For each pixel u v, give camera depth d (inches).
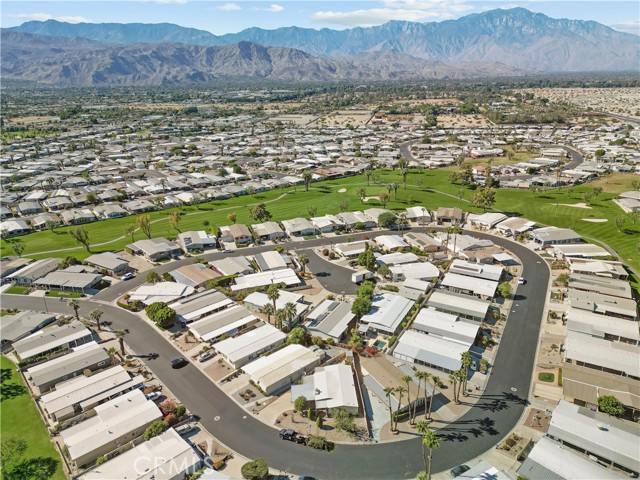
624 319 4995.1
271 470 3277.6
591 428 3422.7
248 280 6225.4
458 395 3939.5
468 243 7204.7
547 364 4370.1
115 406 3838.6
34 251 7613.2
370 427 3651.6
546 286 5979.3
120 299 5940.0
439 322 5007.4
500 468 3235.7
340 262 6929.1
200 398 4055.1
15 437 3452.3
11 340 4968.0
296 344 4704.7
